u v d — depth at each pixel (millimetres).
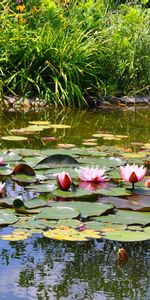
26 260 2908
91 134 6137
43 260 2916
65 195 3850
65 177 3916
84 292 2578
